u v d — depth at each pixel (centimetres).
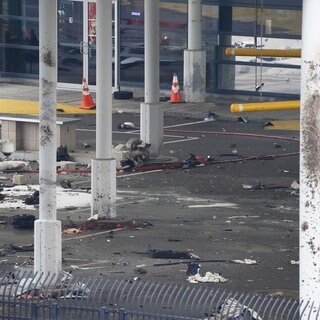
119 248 5850
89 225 6278
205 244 5941
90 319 3997
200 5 10194
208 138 8906
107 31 6319
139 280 5241
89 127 9294
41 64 5166
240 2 10338
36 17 11206
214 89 10431
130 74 10794
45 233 5200
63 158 7956
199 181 7481
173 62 10631
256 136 8988
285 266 5534
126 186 7338
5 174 7675
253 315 3944
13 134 8169
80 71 11000
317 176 4081
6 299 4191
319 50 4059
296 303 3997
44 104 5166
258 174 7681
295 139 8850
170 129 9281
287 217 6569
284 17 10225
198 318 3838
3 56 11381
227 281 5259
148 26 8038
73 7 10950
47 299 4128
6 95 10581
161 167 7856
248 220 6488
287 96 10219
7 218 6438
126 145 8025
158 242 5966
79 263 5559
